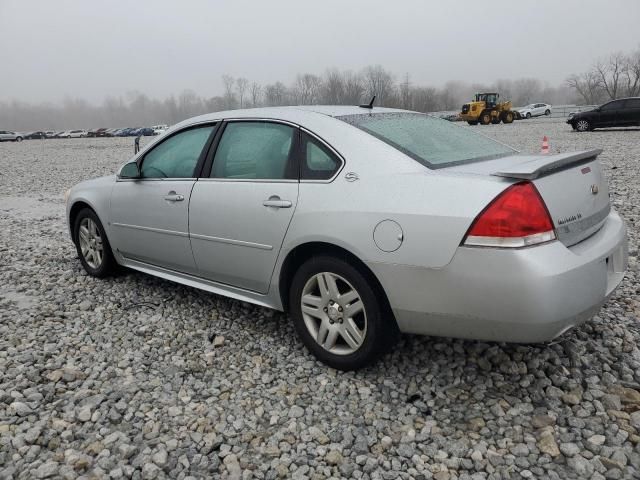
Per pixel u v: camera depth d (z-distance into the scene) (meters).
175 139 4.19
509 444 2.51
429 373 3.13
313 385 3.08
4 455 2.54
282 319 3.99
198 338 3.75
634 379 2.97
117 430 2.72
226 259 3.67
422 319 2.81
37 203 10.79
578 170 2.93
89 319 4.13
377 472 2.38
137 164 4.38
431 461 2.44
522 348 3.29
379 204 2.84
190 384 3.16
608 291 2.81
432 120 3.77
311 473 2.39
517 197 2.52
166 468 2.44
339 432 2.66
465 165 3.01
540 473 2.32
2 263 5.86
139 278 5.02
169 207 4.01
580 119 24.48
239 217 3.49
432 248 2.65
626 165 11.61
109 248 4.87
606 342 3.31
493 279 2.52
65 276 5.21
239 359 3.44
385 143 3.07
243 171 3.60
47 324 4.04
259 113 3.69
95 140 53.00
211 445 2.58
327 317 3.19
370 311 2.96
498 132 27.23
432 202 2.69
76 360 3.47
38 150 34.97
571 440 2.51
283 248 3.27
